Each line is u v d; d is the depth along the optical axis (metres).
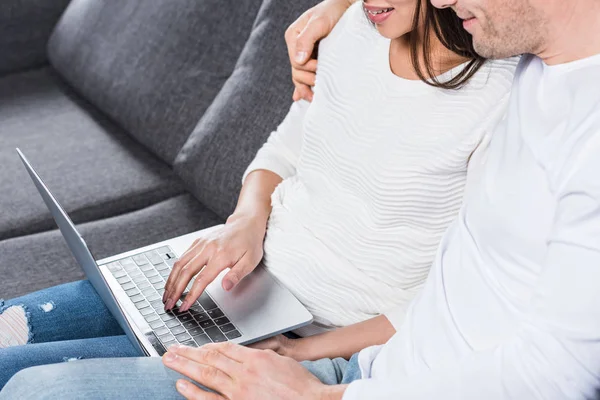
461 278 1.21
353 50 1.56
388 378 1.18
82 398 1.26
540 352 1.03
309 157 1.61
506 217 1.14
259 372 1.25
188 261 1.54
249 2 2.25
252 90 2.04
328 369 1.36
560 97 1.12
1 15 2.88
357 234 1.52
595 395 1.04
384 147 1.46
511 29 1.10
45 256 2.06
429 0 1.34
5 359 1.47
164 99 2.35
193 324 1.47
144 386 1.29
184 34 2.37
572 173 1.03
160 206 2.21
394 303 1.52
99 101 2.59
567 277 1.00
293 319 1.47
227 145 2.06
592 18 1.08
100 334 1.65
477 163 1.39
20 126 2.59
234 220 1.64
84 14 2.73
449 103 1.41
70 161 2.40
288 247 1.59
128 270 1.60
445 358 1.20
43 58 2.98
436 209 1.46
